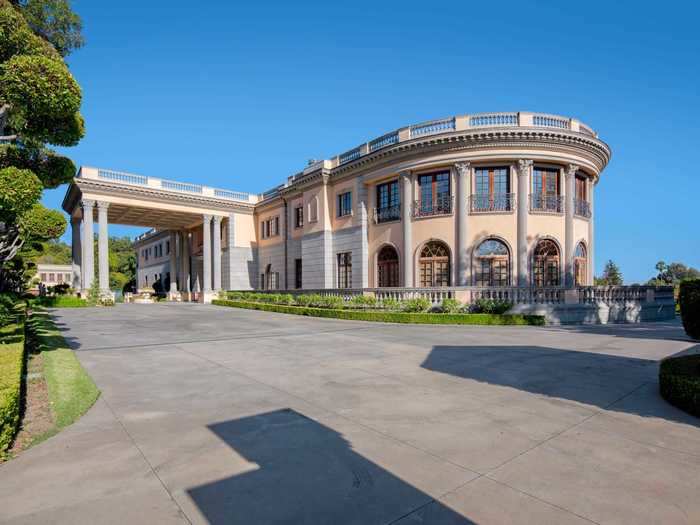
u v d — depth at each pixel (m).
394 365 8.29
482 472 3.73
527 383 6.86
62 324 16.08
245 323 17.03
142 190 31.47
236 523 2.95
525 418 5.15
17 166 9.87
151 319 18.64
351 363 8.50
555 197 21.28
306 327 15.53
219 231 35.56
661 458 4.02
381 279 24.72
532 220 20.72
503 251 20.84
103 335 12.88
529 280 20.55
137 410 5.46
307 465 3.87
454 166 21.52
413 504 3.20
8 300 14.73
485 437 4.54
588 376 7.33
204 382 6.93
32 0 10.53
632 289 19.20
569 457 4.04
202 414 5.30
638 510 3.12
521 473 3.71
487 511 3.11
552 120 21.17
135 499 3.27
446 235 21.61
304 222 29.69
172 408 5.54
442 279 21.95
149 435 4.60
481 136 20.52
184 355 9.45
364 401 5.86
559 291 17.72
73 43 11.71
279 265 33.72
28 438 4.48
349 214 26.38
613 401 5.86
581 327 15.66
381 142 24.48
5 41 8.02
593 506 3.17
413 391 6.38
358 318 18.53
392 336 12.85
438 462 3.93
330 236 27.75
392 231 23.67
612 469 3.79
